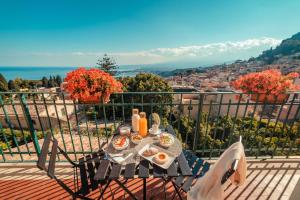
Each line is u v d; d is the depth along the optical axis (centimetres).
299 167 289
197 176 196
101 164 166
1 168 285
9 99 280
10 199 232
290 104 290
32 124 279
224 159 139
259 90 285
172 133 219
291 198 208
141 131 210
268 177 269
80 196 175
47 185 254
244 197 236
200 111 284
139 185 250
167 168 158
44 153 156
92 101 268
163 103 282
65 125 1238
